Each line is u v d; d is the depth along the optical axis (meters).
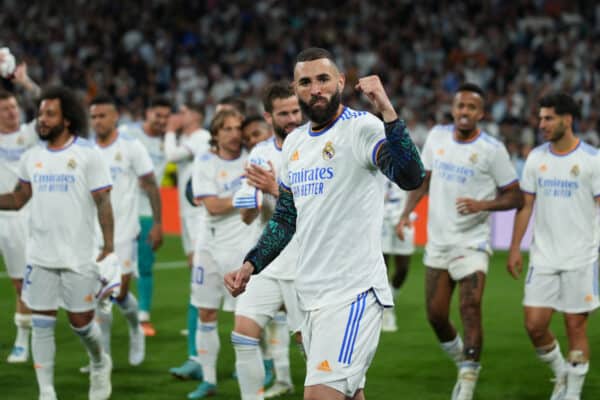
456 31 34.81
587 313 9.26
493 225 22.89
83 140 8.91
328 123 6.27
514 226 9.53
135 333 10.99
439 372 10.76
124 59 36.22
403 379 10.41
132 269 11.15
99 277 8.98
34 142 11.70
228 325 13.48
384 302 6.23
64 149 8.83
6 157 11.68
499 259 21.00
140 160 11.32
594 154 9.09
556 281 9.20
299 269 6.36
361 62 34.22
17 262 11.16
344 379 6.06
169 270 19.42
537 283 9.25
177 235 25.42
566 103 9.08
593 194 9.08
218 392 9.71
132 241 11.21
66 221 8.79
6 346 11.86
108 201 8.95
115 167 11.21
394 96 31.73
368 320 6.14
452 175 9.53
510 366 11.08
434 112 28.72
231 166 9.59
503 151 9.41
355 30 36.28
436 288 9.62
